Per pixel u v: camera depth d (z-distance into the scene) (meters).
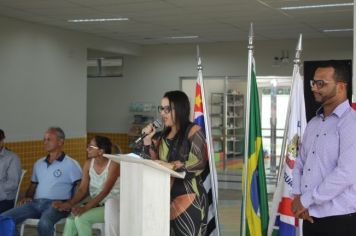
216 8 7.77
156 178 2.96
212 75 12.08
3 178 5.20
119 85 13.02
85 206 4.70
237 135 11.71
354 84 3.70
